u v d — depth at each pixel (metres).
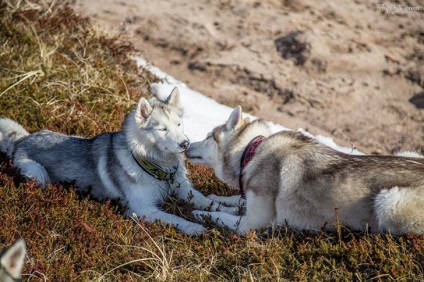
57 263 7.22
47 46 13.38
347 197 7.41
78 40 13.85
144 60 14.45
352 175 7.45
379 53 15.69
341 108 14.06
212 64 14.73
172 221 8.56
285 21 16.33
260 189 8.05
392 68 15.30
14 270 5.39
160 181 9.10
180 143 8.73
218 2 16.83
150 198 9.02
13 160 9.45
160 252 7.52
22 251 5.40
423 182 7.16
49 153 9.34
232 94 14.09
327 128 13.41
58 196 8.46
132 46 14.27
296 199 7.75
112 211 8.50
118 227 8.01
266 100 14.11
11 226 7.76
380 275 6.88
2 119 9.98
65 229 8.00
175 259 7.59
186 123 12.50
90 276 7.19
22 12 13.76
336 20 16.69
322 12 16.97
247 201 8.27
